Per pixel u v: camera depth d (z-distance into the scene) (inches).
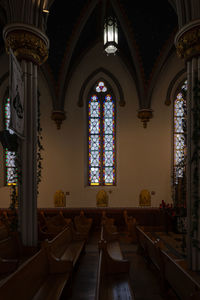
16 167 236.2
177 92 507.8
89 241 336.8
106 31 307.9
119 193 495.5
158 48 447.2
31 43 238.2
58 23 414.0
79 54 502.0
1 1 338.6
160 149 498.3
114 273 166.9
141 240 244.8
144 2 383.6
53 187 496.7
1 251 183.3
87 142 519.5
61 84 487.5
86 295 159.0
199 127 207.8
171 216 358.3
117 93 515.8
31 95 242.4
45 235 296.4
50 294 132.3
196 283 102.0
